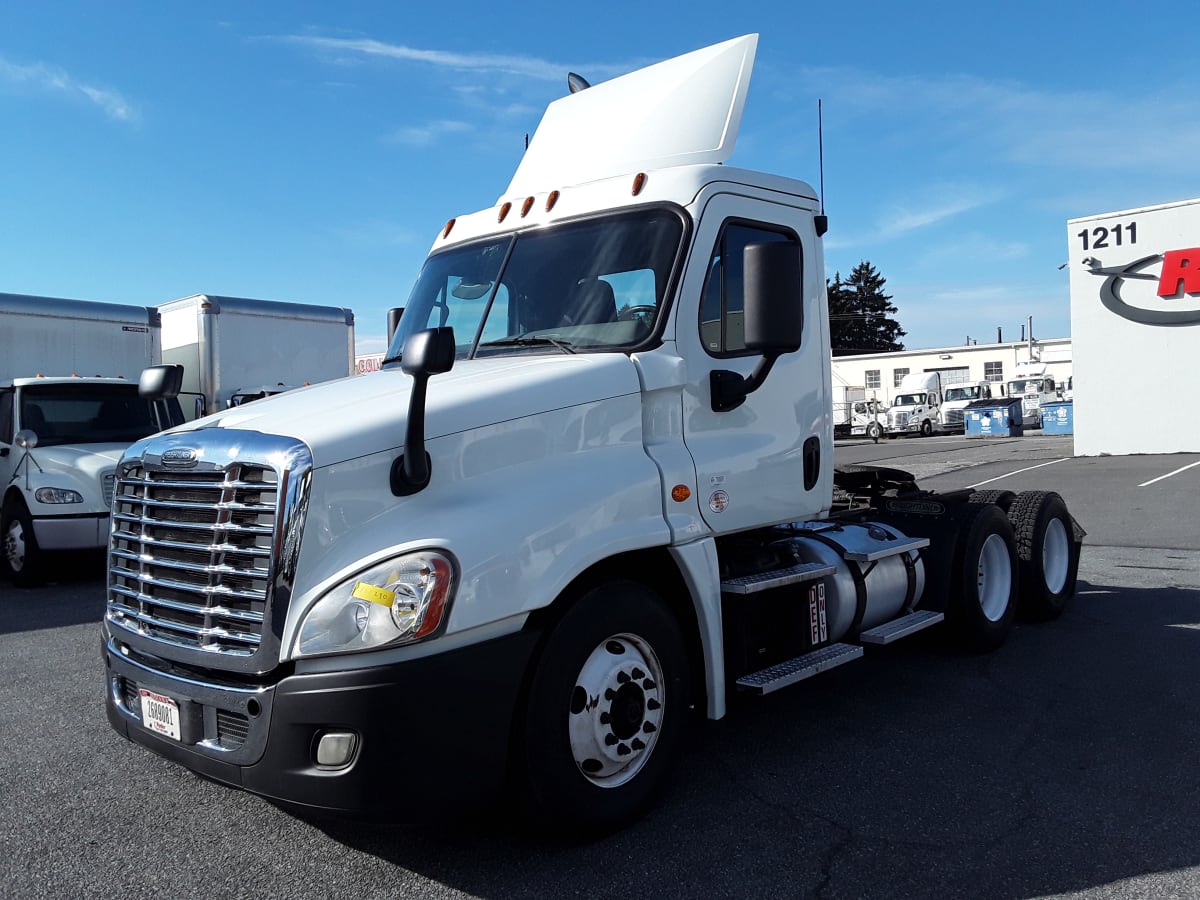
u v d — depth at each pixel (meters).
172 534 3.43
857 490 6.82
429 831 3.74
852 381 59.97
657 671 3.78
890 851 3.52
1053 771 4.27
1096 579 8.80
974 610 6.05
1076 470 19.75
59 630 7.86
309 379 15.59
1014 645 6.52
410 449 3.16
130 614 3.60
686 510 3.93
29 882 3.40
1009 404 42.03
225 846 3.66
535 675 3.34
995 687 5.56
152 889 3.33
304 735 3.01
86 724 5.25
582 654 3.46
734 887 3.27
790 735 4.81
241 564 3.18
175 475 3.46
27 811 4.04
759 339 3.68
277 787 3.04
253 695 3.08
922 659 6.20
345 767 2.99
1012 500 7.06
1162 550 10.37
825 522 5.62
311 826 3.83
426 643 3.05
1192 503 13.92
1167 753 4.45
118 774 4.46
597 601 3.53
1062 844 3.55
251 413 3.67
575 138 4.93
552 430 3.59
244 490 3.19
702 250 4.12
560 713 3.38
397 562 3.05
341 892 3.29
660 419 3.95
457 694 3.09
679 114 4.59
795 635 4.64
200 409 13.68
